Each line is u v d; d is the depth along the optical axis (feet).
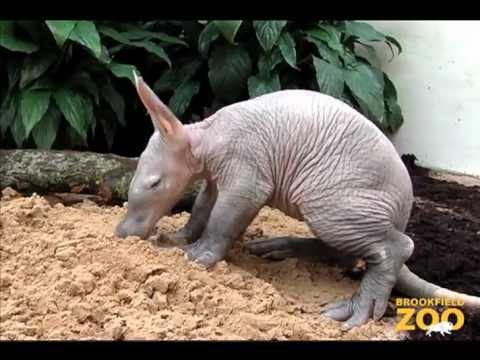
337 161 9.34
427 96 16.57
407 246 9.46
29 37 14.37
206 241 9.86
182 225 11.83
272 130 9.54
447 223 13.29
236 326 8.68
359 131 9.43
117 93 14.94
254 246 11.03
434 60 16.33
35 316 8.63
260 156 9.53
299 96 9.80
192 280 9.34
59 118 14.32
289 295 9.89
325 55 15.28
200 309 8.98
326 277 10.68
